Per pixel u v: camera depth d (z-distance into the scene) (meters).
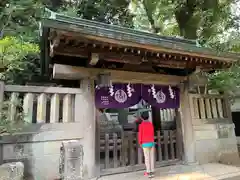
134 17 10.51
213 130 6.36
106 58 4.54
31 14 7.45
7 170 3.27
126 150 5.25
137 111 10.04
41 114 4.26
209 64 5.64
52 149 4.25
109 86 5.03
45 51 4.70
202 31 8.95
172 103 5.91
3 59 4.16
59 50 4.11
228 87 6.67
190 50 4.71
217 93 6.95
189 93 6.18
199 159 5.89
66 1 8.94
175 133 6.06
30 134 4.05
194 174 4.82
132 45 4.16
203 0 8.45
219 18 8.69
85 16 8.78
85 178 4.39
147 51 4.49
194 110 6.20
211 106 6.65
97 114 4.96
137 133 5.53
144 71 5.55
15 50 4.23
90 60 4.38
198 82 5.92
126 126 9.73
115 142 5.16
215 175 4.73
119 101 5.14
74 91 4.69
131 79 5.26
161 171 5.10
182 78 6.00
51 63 5.15
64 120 4.53
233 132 6.78
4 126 3.52
